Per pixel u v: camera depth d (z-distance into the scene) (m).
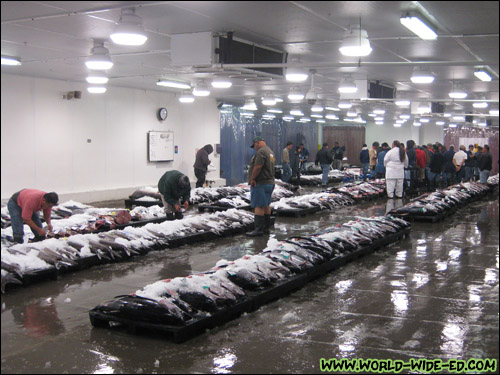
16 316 5.65
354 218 13.09
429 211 12.76
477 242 10.09
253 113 26.36
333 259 7.77
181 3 6.55
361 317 5.69
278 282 6.48
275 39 8.80
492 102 19.38
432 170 20.86
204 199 15.66
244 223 10.91
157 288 5.36
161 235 9.15
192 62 8.40
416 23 6.82
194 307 5.34
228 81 12.02
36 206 7.96
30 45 9.54
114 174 16.50
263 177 10.40
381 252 9.15
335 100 20.41
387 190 17.83
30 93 13.63
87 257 7.80
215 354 4.66
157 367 4.39
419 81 11.30
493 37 8.44
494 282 7.16
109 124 16.20
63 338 5.02
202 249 9.19
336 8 6.75
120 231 8.82
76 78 14.21
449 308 6.02
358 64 8.45
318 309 5.96
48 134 14.16
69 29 8.12
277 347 4.84
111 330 5.24
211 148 17.80
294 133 31.61
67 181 14.83
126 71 12.98
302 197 14.75
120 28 6.73
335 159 29.83
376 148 23.47
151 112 17.86
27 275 6.78
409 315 5.76
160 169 18.47
